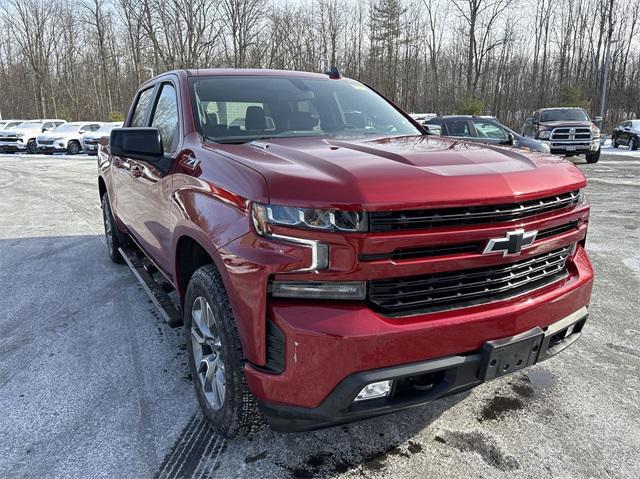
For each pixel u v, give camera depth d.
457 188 2.04
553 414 2.84
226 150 2.62
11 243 6.80
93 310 4.40
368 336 1.93
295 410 2.04
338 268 1.94
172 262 2.99
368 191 1.94
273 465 2.42
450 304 2.14
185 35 43.97
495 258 2.14
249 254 2.05
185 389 3.11
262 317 2.04
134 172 3.91
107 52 50.62
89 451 2.53
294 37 47.84
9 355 3.58
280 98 3.46
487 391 3.08
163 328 4.02
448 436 2.64
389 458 2.47
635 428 2.70
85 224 8.01
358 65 50.22
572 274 2.64
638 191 11.17
